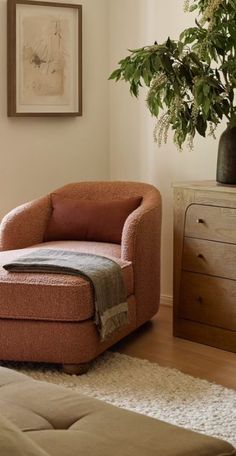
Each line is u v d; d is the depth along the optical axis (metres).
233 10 4.49
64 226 5.09
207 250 4.70
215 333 4.71
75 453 2.36
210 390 4.05
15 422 2.63
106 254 4.76
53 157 5.64
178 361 4.49
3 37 5.32
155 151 5.55
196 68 4.50
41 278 4.24
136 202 5.05
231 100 4.61
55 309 4.22
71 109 5.66
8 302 4.27
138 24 5.57
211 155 5.20
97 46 5.76
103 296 4.29
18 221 4.97
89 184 5.27
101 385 4.13
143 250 4.79
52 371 4.33
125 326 4.64
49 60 5.51
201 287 4.75
